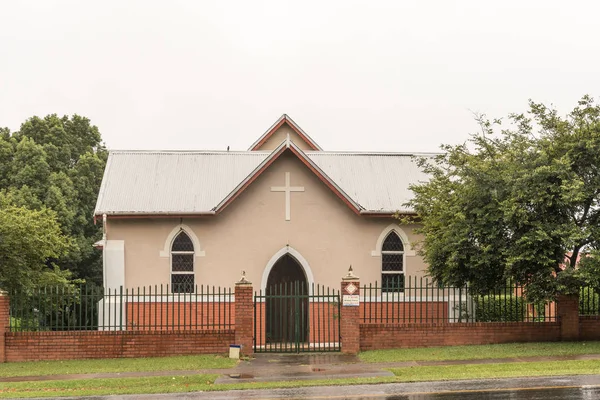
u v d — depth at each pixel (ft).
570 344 74.23
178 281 91.61
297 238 92.63
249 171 100.27
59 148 153.79
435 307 92.43
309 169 93.15
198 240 91.86
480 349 72.33
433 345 75.77
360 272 93.04
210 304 90.63
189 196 94.63
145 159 100.94
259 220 92.53
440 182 87.04
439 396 51.24
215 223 92.27
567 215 73.67
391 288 93.30
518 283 78.69
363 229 93.50
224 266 91.76
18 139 153.38
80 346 73.05
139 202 92.89
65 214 140.97
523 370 61.05
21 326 75.41
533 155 75.56
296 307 75.82
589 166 73.87
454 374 60.08
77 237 146.51
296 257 92.43
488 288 78.95
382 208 94.07
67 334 73.10
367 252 93.30
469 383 56.24
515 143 78.28
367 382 57.88
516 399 49.26
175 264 92.12
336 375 61.41
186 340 73.72
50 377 63.62
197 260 91.56
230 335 74.02
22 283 80.23
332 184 90.99
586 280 69.62
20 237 81.00
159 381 60.29
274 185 92.94
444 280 78.95
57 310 75.05
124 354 73.20
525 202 73.00
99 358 72.95
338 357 71.26
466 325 76.33
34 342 72.74
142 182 96.48
